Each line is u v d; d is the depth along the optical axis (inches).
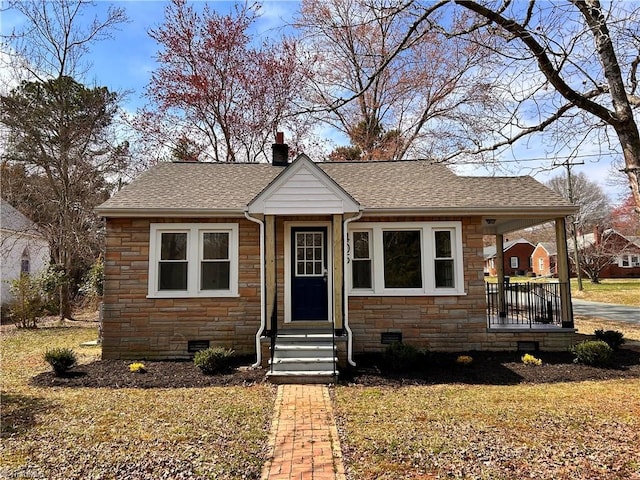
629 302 956.6
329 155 961.5
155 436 204.4
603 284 1514.5
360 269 395.9
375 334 387.5
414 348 346.0
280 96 871.7
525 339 388.5
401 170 477.1
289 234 392.2
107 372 332.8
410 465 172.7
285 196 350.3
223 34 890.7
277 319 383.2
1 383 307.6
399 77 784.3
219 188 422.3
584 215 1508.4
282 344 350.9
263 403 258.2
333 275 351.3
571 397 263.6
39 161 829.8
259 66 893.2
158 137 906.7
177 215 377.1
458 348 387.2
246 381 310.3
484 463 173.0
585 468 167.8
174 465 173.9
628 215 1280.8
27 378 323.0
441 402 256.4
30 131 773.3
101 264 855.1
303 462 176.9
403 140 869.8
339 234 351.9
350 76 808.9
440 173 466.3
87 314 846.5
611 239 1519.4
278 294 386.3
